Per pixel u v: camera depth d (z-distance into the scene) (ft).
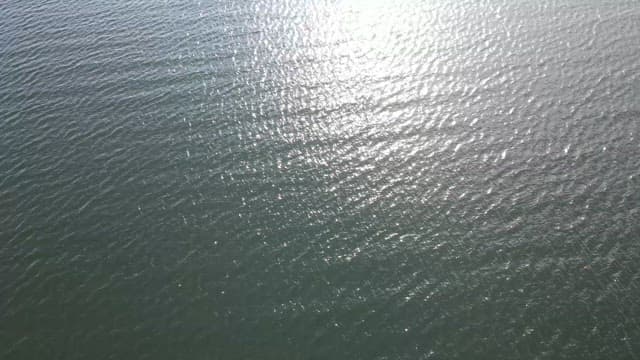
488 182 137.80
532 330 107.34
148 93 173.17
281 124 159.74
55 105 170.81
